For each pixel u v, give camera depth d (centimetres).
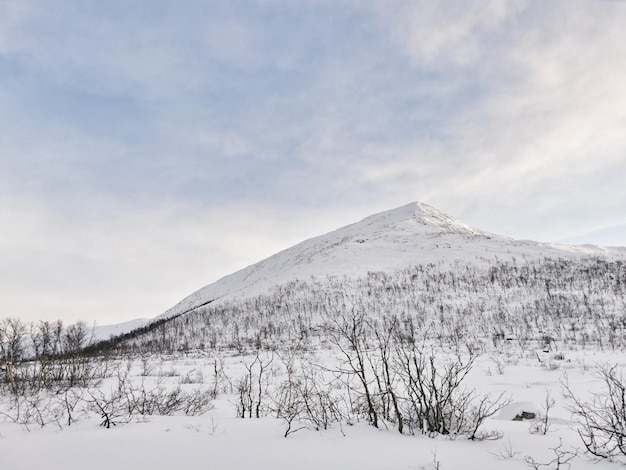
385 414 520
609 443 405
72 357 1216
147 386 1112
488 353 2123
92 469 312
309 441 396
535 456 350
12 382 897
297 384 608
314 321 5344
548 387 1008
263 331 5416
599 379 1086
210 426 473
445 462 330
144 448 370
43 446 380
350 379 1019
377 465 321
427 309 4994
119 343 6262
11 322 1036
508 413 643
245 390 726
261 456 344
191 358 2966
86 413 580
